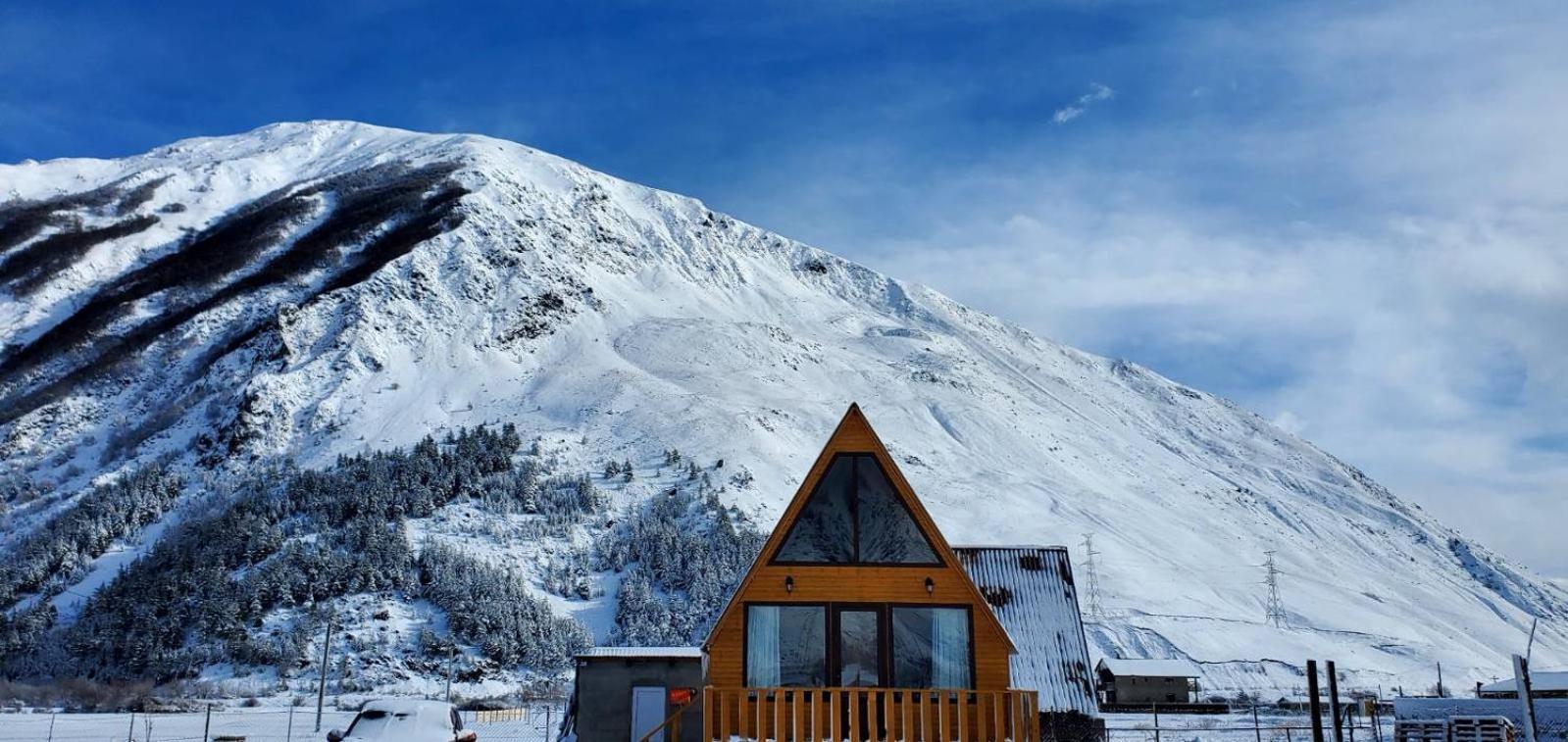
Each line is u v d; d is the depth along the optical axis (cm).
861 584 2366
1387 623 17925
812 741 2153
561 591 14212
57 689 10325
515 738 4997
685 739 3341
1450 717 3928
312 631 12056
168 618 12225
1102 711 7756
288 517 15425
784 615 2362
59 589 14662
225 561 13675
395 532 14312
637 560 15188
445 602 12875
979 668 2308
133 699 9644
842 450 2444
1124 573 18250
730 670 2328
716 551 15000
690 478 19462
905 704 2173
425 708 3034
